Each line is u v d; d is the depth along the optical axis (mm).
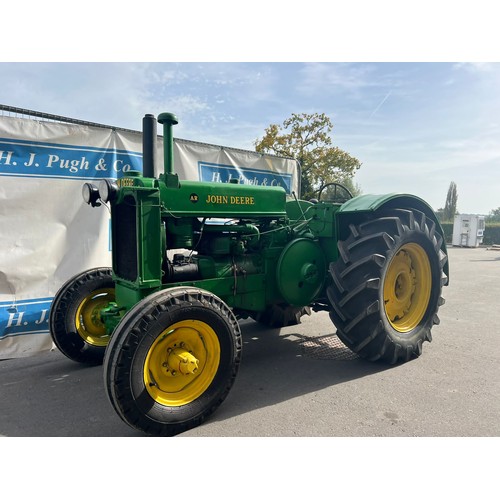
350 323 3445
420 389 3141
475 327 4922
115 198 3033
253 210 3652
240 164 6379
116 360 2326
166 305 2490
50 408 2916
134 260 3035
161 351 2592
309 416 2736
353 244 3508
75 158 4473
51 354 4230
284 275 3701
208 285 3322
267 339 4469
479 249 20781
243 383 3299
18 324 4195
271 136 18469
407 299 3973
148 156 3125
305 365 3691
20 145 4113
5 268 4090
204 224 3518
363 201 3742
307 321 5230
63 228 4434
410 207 4082
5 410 2889
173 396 2596
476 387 3168
